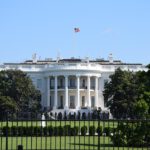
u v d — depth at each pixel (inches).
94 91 5772.6
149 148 1445.6
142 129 1487.5
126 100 4350.4
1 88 4719.5
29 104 4847.4
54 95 5733.3
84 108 5447.8
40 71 5876.0
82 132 1815.9
